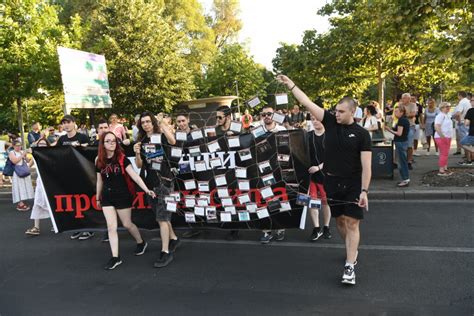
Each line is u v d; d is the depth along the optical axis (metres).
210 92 34.66
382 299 3.82
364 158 3.98
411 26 8.84
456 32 7.66
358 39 16.31
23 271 5.15
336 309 3.68
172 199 5.04
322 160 5.13
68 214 6.25
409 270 4.45
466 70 8.71
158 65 24.06
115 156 5.04
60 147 6.12
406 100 9.83
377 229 5.96
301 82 20.94
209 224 5.81
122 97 23.48
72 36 14.38
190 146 5.41
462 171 8.90
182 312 3.81
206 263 5.07
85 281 4.71
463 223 6.00
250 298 4.02
